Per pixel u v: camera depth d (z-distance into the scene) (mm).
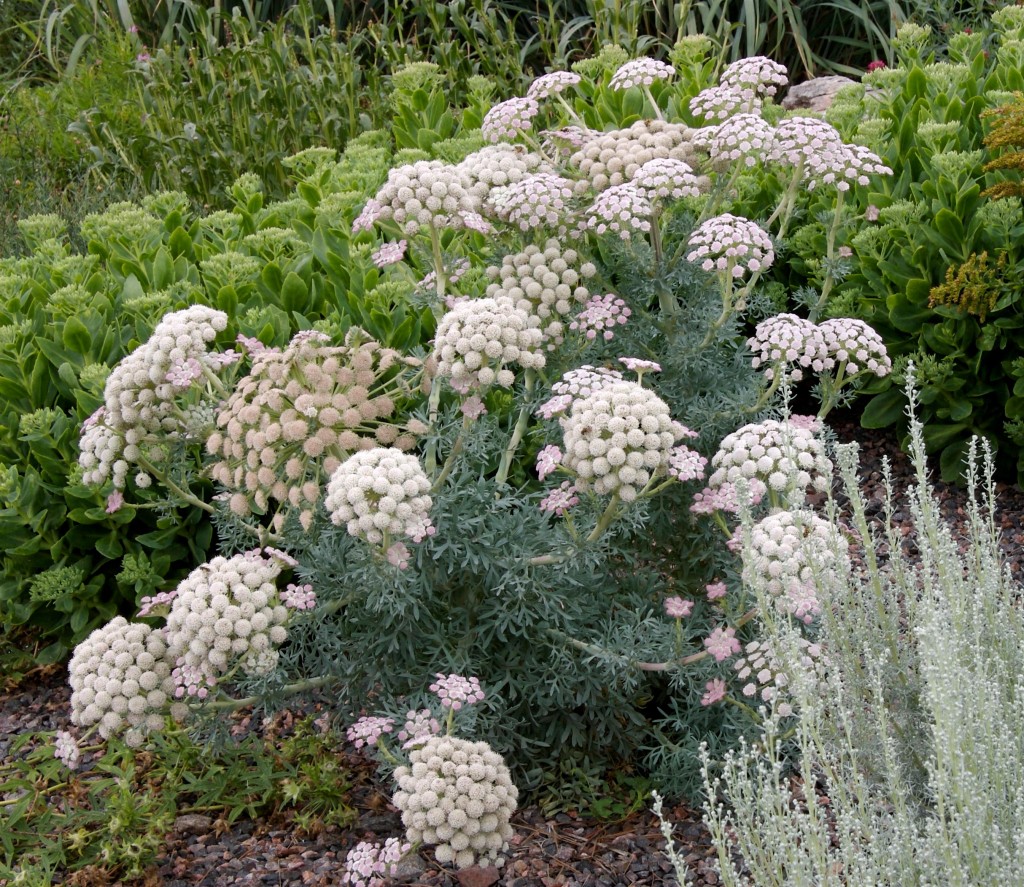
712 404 3873
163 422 3615
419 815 2863
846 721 2518
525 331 3273
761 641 3301
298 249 5438
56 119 9422
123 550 4496
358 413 3320
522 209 3678
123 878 3303
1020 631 2920
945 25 9719
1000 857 2291
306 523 3209
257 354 3496
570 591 3533
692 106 4262
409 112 7293
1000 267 4957
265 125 8227
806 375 5855
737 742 3473
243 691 4055
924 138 5457
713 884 3201
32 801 3578
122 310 5109
